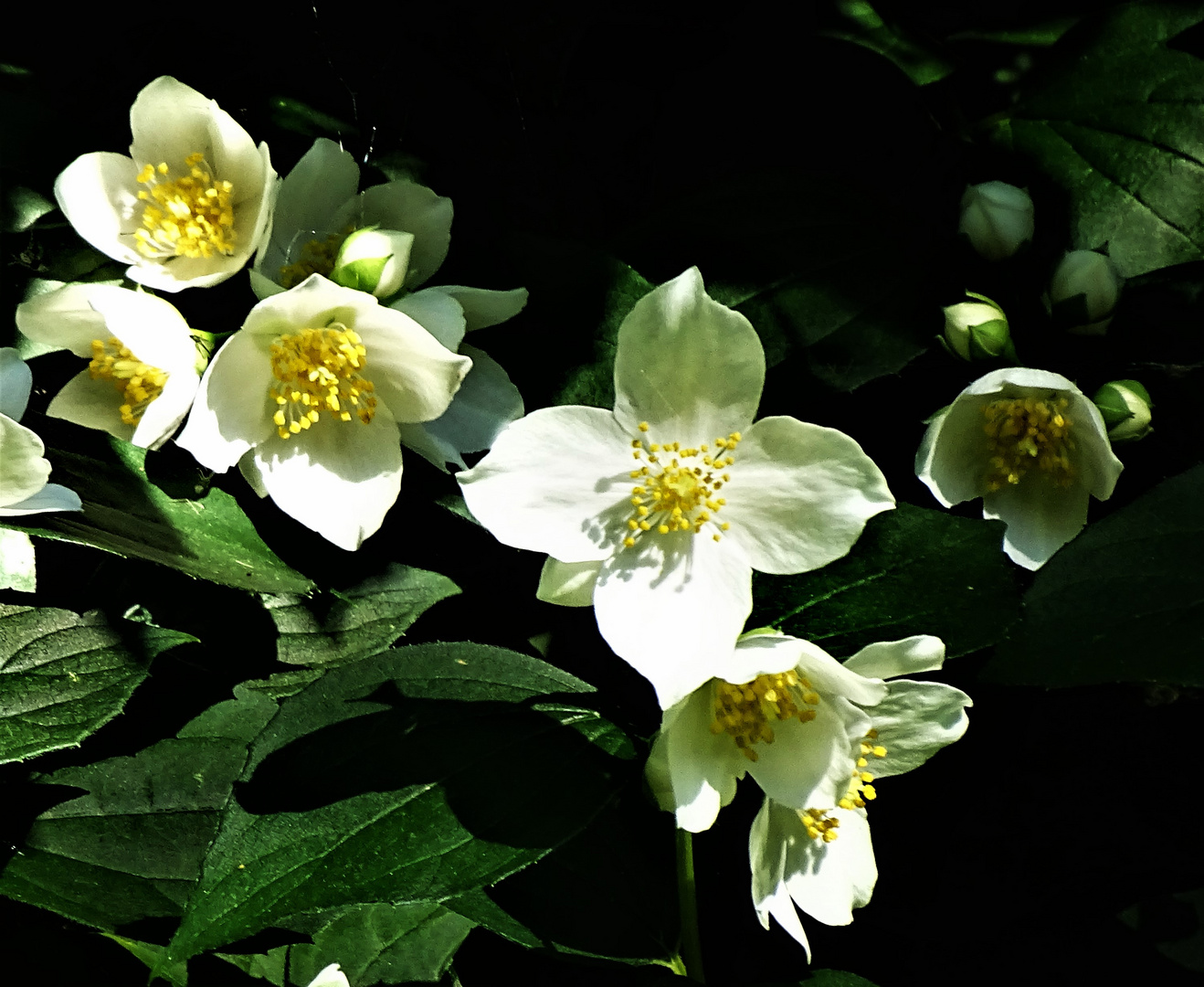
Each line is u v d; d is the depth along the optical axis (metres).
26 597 0.29
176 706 0.30
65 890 0.28
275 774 0.28
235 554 0.29
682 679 0.28
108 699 0.28
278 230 0.30
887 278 0.30
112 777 0.29
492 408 0.30
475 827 0.28
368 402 0.29
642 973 0.29
